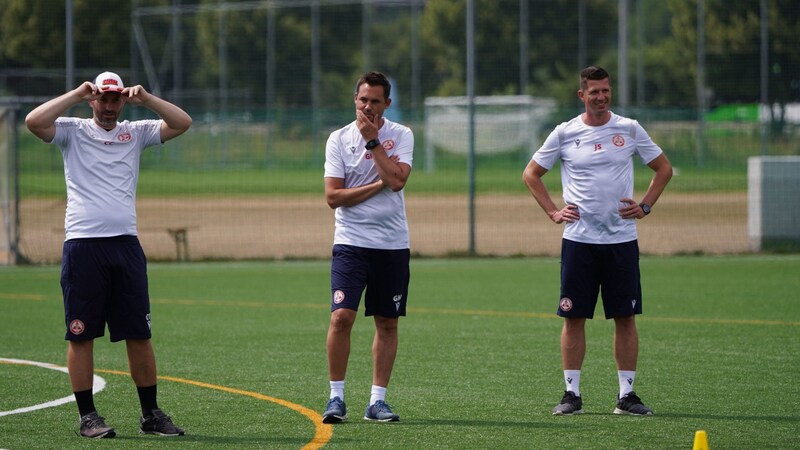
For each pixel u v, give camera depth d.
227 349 39.88
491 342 41.06
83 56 164.62
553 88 169.75
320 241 82.25
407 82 186.50
